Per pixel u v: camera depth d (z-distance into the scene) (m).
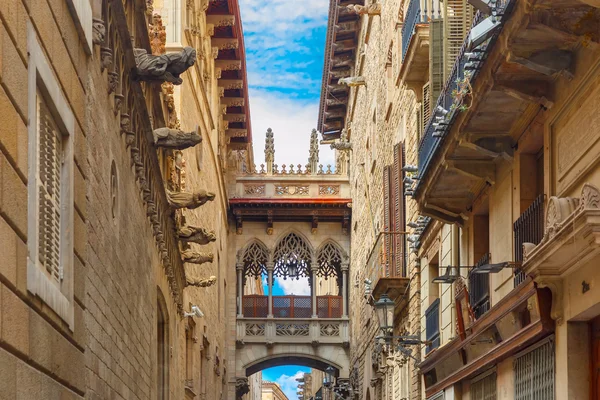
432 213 21.03
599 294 12.05
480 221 20.33
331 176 53.09
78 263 11.23
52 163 10.14
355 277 48.53
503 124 16.38
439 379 22.52
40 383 9.16
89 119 12.00
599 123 12.27
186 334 31.78
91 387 12.16
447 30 20.41
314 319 52.03
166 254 22.62
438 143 18.14
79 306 11.27
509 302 15.45
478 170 18.20
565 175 13.73
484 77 14.56
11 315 8.05
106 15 13.05
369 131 41.03
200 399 35.94
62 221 10.60
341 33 46.84
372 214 39.53
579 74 13.00
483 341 17.67
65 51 10.57
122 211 15.27
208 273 38.84
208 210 37.78
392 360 33.50
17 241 8.22
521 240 16.05
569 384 13.27
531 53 13.18
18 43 8.33
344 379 51.78
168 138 18.58
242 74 44.88
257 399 98.50
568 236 11.33
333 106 54.94
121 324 15.23
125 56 14.70
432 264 25.80
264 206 52.00
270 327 51.91
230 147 52.22
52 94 9.78
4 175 7.82
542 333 13.97
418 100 25.28
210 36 40.16
